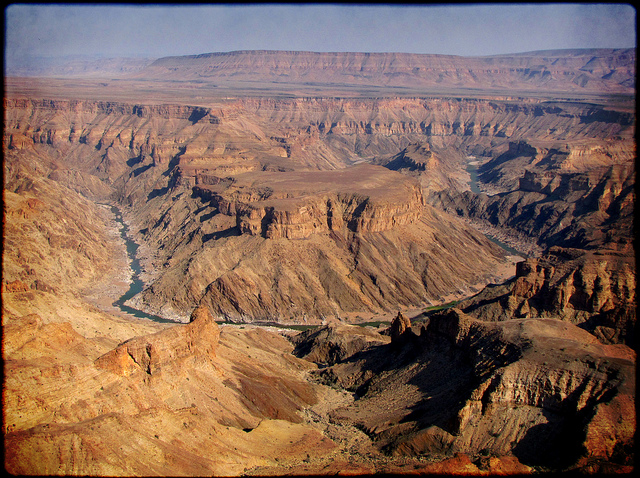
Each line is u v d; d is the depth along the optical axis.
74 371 82.81
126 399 84.88
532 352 92.88
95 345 97.12
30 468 66.00
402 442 87.31
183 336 100.88
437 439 86.69
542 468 76.56
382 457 84.75
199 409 94.44
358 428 98.12
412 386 105.69
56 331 91.94
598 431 77.81
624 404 80.31
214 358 108.50
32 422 73.81
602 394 83.19
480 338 103.06
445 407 92.88
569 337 104.69
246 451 84.25
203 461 77.31
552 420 85.06
